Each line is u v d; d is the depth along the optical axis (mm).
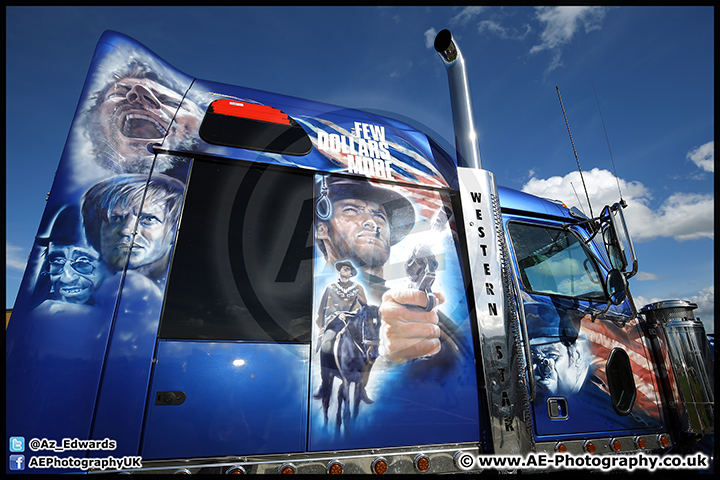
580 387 2658
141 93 2225
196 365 1845
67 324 1757
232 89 2535
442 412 2145
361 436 1984
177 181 2111
